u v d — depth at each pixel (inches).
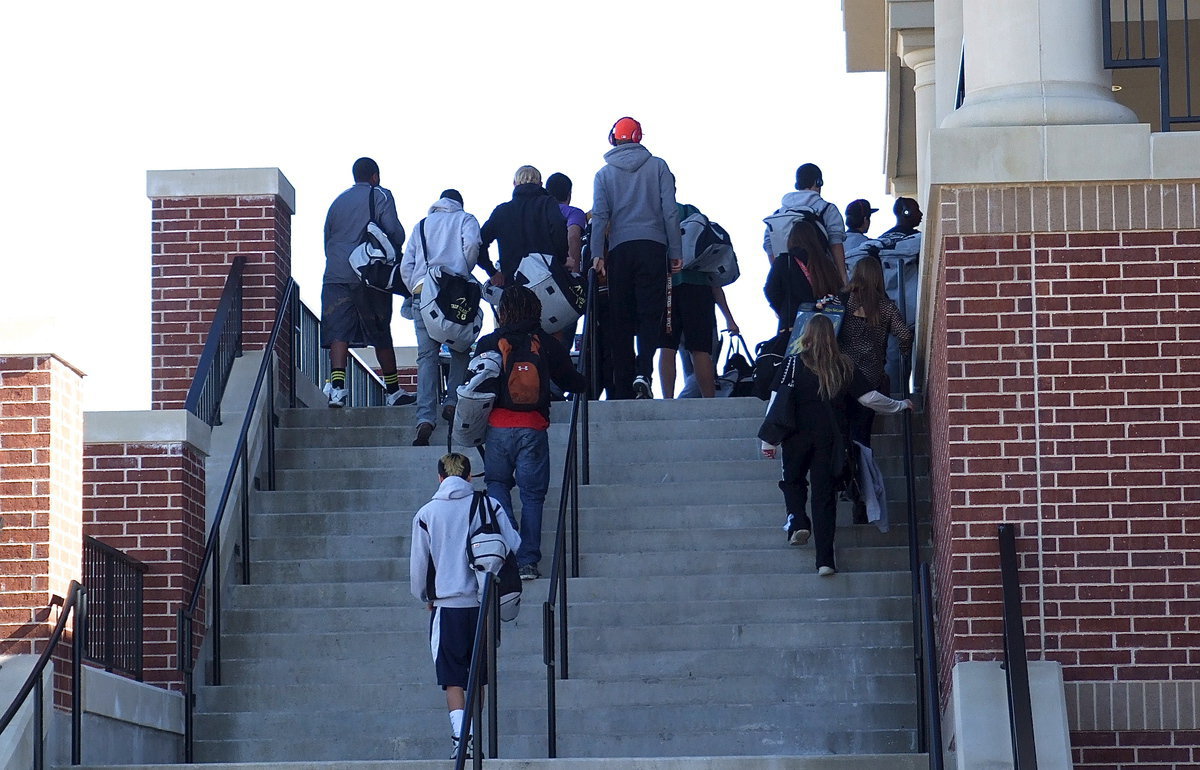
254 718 693.3
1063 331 569.6
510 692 681.0
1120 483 561.6
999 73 595.5
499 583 614.2
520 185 904.9
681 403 860.6
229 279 868.6
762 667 688.4
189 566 735.7
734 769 575.8
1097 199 572.7
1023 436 566.3
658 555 748.6
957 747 540.1
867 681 672.4
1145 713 548.1
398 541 791.1
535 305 742.5
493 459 731.4
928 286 660.1
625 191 892.0
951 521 565.6
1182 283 568.4
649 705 673.6
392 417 897.5
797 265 846.5
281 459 858.8
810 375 715.4
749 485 792.3
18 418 626.2
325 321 917.8
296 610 745.6
